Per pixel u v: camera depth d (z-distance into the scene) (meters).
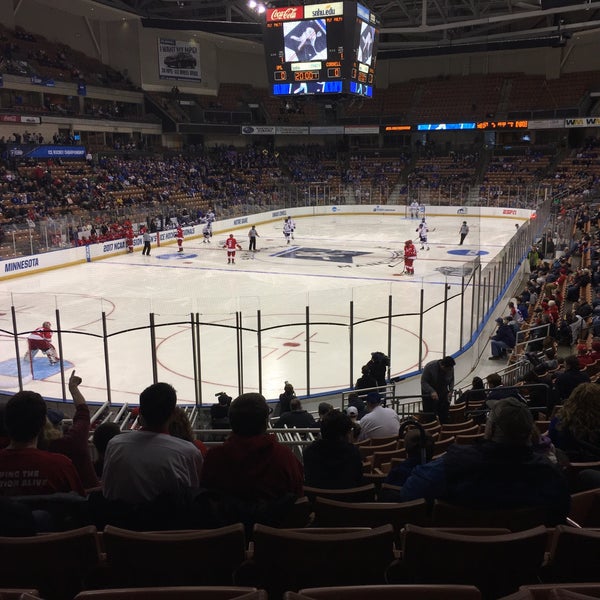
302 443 7.04
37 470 3.41
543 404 8.25
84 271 27.36
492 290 18.28
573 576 2.55
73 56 45.62
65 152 38.47
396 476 4.56
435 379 9.52
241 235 39.34
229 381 13.89
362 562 2.62
